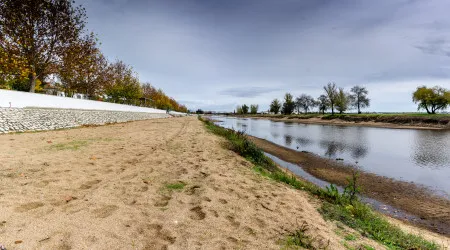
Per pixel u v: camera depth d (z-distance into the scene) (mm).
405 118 40594
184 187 4699
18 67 14961
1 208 2996
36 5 15789
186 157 7652
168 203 3820
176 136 13156
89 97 27266
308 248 2873
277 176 6871
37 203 3295
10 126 10484
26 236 2436
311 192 5895
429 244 4117
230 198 4344
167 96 69750
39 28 16375
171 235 2820
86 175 4832
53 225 2725
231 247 2695
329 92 60031
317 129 35156
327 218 4137
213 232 3008
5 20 14938
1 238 2344
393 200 7188
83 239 2494
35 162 5457
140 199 3850
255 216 3686
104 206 3414
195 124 25953
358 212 4676
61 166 5320
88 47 19219
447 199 7289
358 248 3109
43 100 13719
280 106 90062
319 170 10617
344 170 10703
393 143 19469
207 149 9539
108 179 4715
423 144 18906
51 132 11852
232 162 7680
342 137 23938
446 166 11617
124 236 2664
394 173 10273
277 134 27078
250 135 24969
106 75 28219
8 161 5348
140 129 16578
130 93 34844
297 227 3449
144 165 6117
